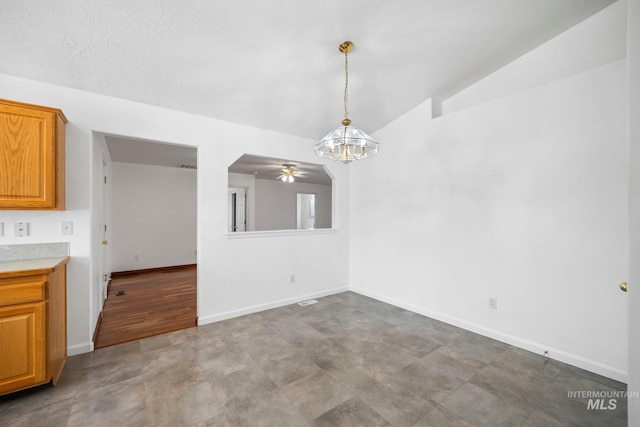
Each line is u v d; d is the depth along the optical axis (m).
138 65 2.23
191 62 2.27
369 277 4.07
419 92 3.11
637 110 1.11
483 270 2.79
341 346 2.55
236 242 3.27
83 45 1.98
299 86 2.77
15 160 1.93
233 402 1.79
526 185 2.49
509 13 2.12
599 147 2.10
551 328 2.35
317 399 1.83
